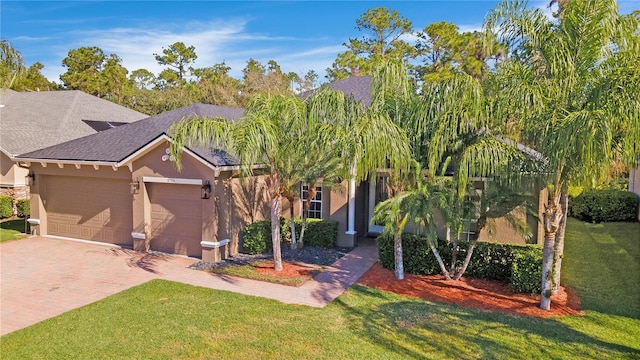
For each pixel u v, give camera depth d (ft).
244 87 164.55
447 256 41.14
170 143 42.32
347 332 28.68
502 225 45.62
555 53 29.66
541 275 34.76
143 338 27.73
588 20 29.43
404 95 37.42
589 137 25.45
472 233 47.03
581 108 29.32
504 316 31.45
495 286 38.24
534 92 28.99
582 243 54.85
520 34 31.63
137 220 51.03
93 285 38.91
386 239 43.50
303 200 58.23
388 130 33.99
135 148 53.06
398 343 27.09
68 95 100.22
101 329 29.12
